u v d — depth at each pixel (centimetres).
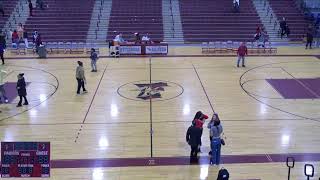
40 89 1886
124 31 3086
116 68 2264
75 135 1377
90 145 1301
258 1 3406
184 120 1499
